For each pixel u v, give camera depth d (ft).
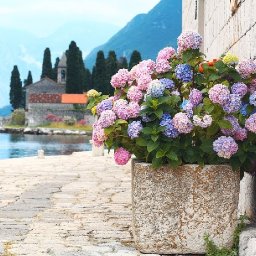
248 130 14.79
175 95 15.08
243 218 15.20
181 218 14.60
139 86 15.61
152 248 14.69
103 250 14.93
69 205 22.86
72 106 321.73
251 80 15.31
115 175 35.96
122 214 20.68
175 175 14.57
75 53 337.11
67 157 53.93
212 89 14.12
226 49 24.62
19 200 24.34
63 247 15.25
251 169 15.35
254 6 17.89
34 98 325.62
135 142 15.39
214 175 14.53
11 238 16.40
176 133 14.39
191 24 44.80
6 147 170.30
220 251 14.34
